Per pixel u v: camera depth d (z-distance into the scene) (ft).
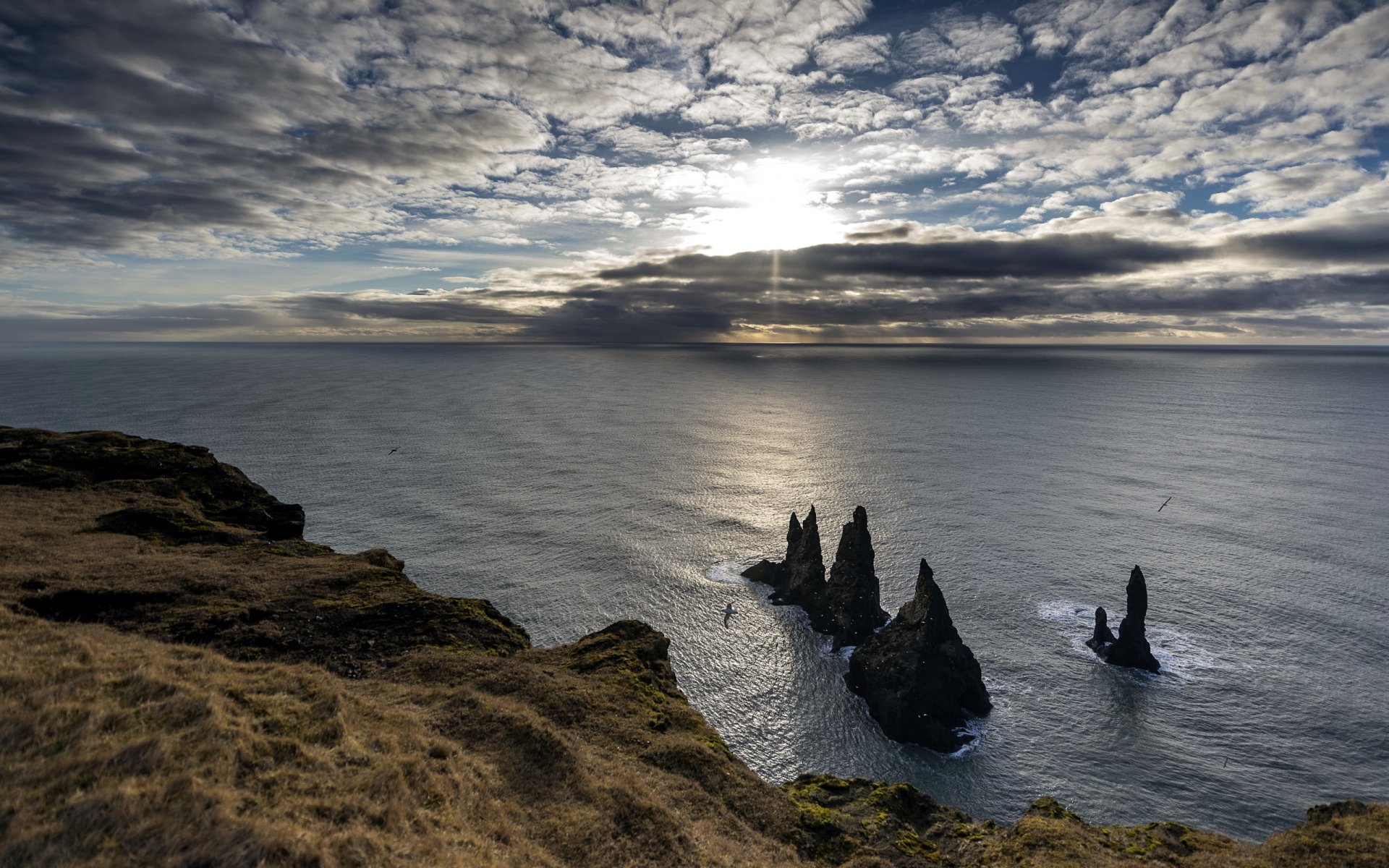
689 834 67.10
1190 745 254.27
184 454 199.41
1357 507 525.75
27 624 72.95
